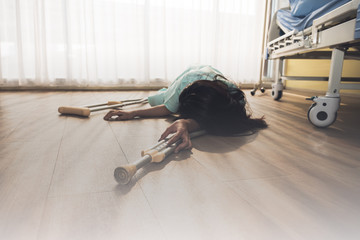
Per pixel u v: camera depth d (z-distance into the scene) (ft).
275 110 6.15
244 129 3.88
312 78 6.69
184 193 2.04
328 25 4.73
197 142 3.42
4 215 1.72
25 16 9.25
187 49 10.58
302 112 5.91
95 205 1.85
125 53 10.07
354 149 3.22
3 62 9.23
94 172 2.43
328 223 1.71
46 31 9.49
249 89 11.44
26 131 3.88
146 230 1.59
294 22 6.13
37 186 2.13
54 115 5.12
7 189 2.08
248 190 2.11
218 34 10.72
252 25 11.09
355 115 5.61
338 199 2.01
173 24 10.19
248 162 2.72
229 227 1.64
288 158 2.87
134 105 6.59
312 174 2.46
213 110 3.36
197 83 3.40
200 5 10.27
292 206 1.90
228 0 10.60
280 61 7.89
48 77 9.68
